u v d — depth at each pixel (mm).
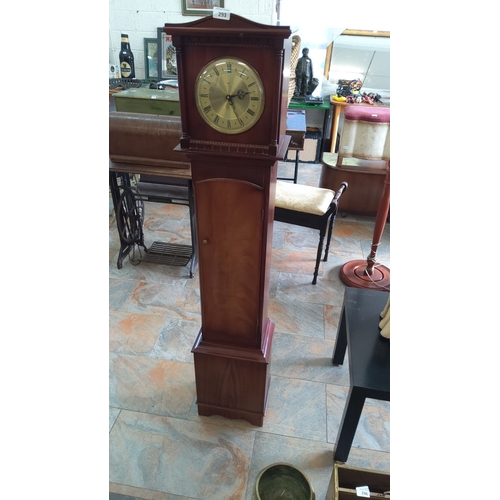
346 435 1331
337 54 3686
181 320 2105
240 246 1173
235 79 938
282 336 2010
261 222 1122
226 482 1370
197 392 1520
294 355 1896
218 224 1147
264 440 1507
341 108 3506
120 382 1732
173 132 2047
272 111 957
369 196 3062
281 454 1461
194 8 2979
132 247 2674
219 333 1374
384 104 3381
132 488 1349
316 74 3789
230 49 911
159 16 3047
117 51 3270
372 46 3578
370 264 2395
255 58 910
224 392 1490
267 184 1068
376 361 1274
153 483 1363
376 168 2947
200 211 1138
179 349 1917
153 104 2475
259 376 1401
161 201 2432
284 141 1140
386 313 1388
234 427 1555
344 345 1735
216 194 1102
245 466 1418
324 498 1321
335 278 2484
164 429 1539
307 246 2826
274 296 2301
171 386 1723
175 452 1458
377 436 1535
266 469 1172
